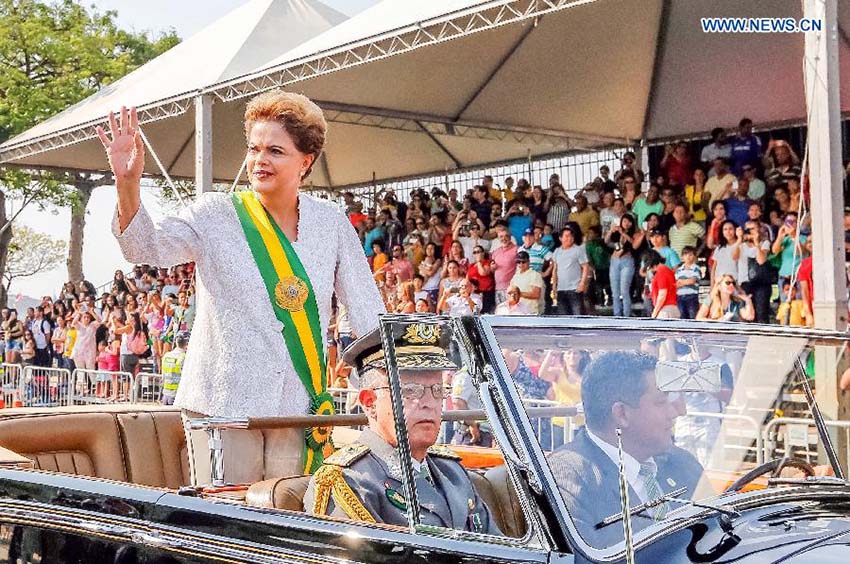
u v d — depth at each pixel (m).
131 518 2.81
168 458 4.29
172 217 3.90
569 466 2.38
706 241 11.48
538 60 12.86
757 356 2.90
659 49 12.73
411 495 2.46
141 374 14.12
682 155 12.33
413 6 9.92
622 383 2.59
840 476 3.05
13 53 26.47
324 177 19.70
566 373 2.51
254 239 3.94
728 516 2.48
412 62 12.53
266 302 3.92
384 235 16.12
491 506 2.64
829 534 2.38
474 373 2.41
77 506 2.93
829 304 6.95
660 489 2.54
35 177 19.22
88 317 18.88
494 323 2.46
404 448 2.49
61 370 15.51
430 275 13.91
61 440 4.05
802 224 10.16
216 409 3.89
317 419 3.42
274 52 12.45
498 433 2.34
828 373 3.11
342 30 10.75
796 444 2.96
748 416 2.84
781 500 2.65
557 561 2.19
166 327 16.83
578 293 12.22
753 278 10.40
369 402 2.87
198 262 3.95
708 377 2.78
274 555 2.53
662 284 10.90
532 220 13.37
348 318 4.26
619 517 2.38
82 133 13.88
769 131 13.95
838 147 7.01
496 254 12.64
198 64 12.66
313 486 2.84
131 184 3.65
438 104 14.38
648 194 11.88
